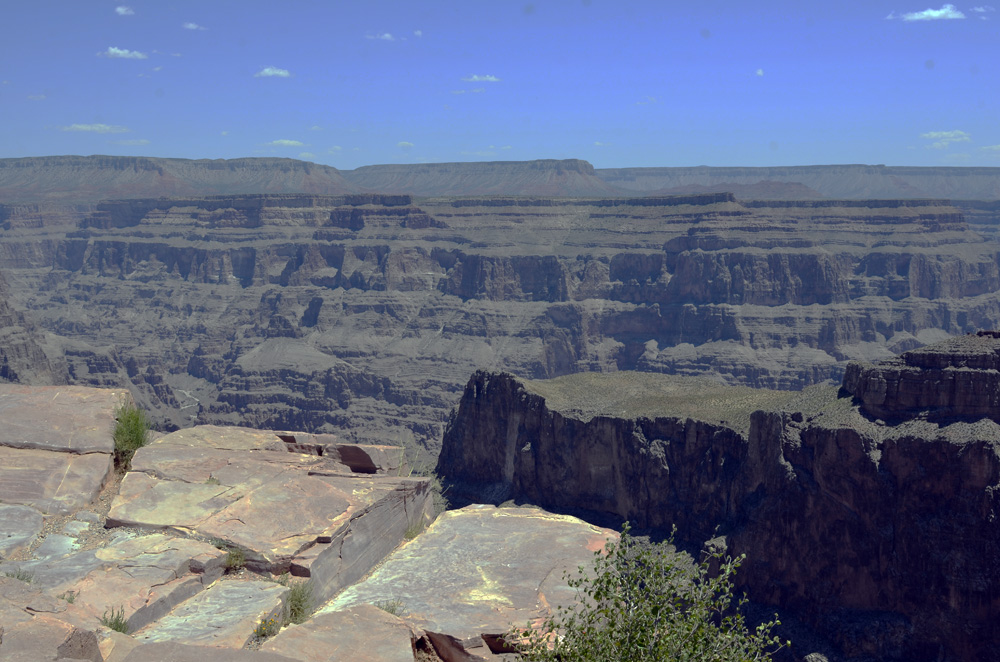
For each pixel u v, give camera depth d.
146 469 18.22
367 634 13.05
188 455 19.16
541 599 14.83
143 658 11.17
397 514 18.02
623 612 12.77
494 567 16.20
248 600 13.75
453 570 16.05
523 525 18.59
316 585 14.87
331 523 16.22
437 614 14.17
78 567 14.02
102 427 19.28
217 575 14.66
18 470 17.23
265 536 15.61
